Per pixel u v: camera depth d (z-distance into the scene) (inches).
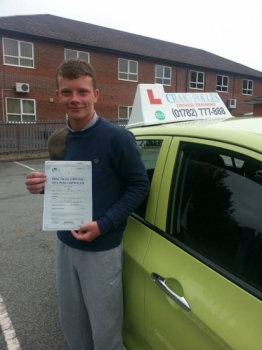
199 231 54.1
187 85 952.3
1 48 658.2
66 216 59.5
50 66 720.3
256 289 42.5
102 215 59.4
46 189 59.7
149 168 70.0
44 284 124.8
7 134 547.5
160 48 979.9
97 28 936.3
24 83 684.1
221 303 44.6
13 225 194.5
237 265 46.3
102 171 58.9
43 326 100.1
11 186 307.7
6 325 100.8
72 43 735.1
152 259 58.8
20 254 152.3
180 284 51.3
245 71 1098.7
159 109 94.9
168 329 53.6
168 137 65.9
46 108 725.3
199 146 57.0
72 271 64.2
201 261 51.1
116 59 813.9
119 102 831.7
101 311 62.2
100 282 60.9
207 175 54.7
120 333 67.4
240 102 1092.5
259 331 39.0
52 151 64.5
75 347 72.1
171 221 59.6
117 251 62.2
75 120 58.8
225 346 41.8
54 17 883.4
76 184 59.2
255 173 46.4
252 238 45.6
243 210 48.0
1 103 669.9
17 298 115.5
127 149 58.1
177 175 60.6
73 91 57.4
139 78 859.4
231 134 51.6
